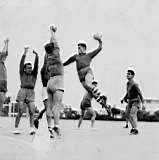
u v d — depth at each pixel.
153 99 18.70
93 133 10.41
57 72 8.73
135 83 10.72
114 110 18.23
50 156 6.27
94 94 12.25
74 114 18.08
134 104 10.70
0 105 11.05
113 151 7.07
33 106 9.59
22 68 9.71
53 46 8.78
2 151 6.27
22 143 7.21
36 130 9.27
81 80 11.84
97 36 11.59
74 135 9.56
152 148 7.59
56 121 8.70
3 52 11.03
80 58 11.59
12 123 13.03
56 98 8.70
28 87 9.64
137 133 10.56
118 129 12.08
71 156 6.37
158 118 18.52
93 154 6.66
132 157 6.48
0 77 10.94
